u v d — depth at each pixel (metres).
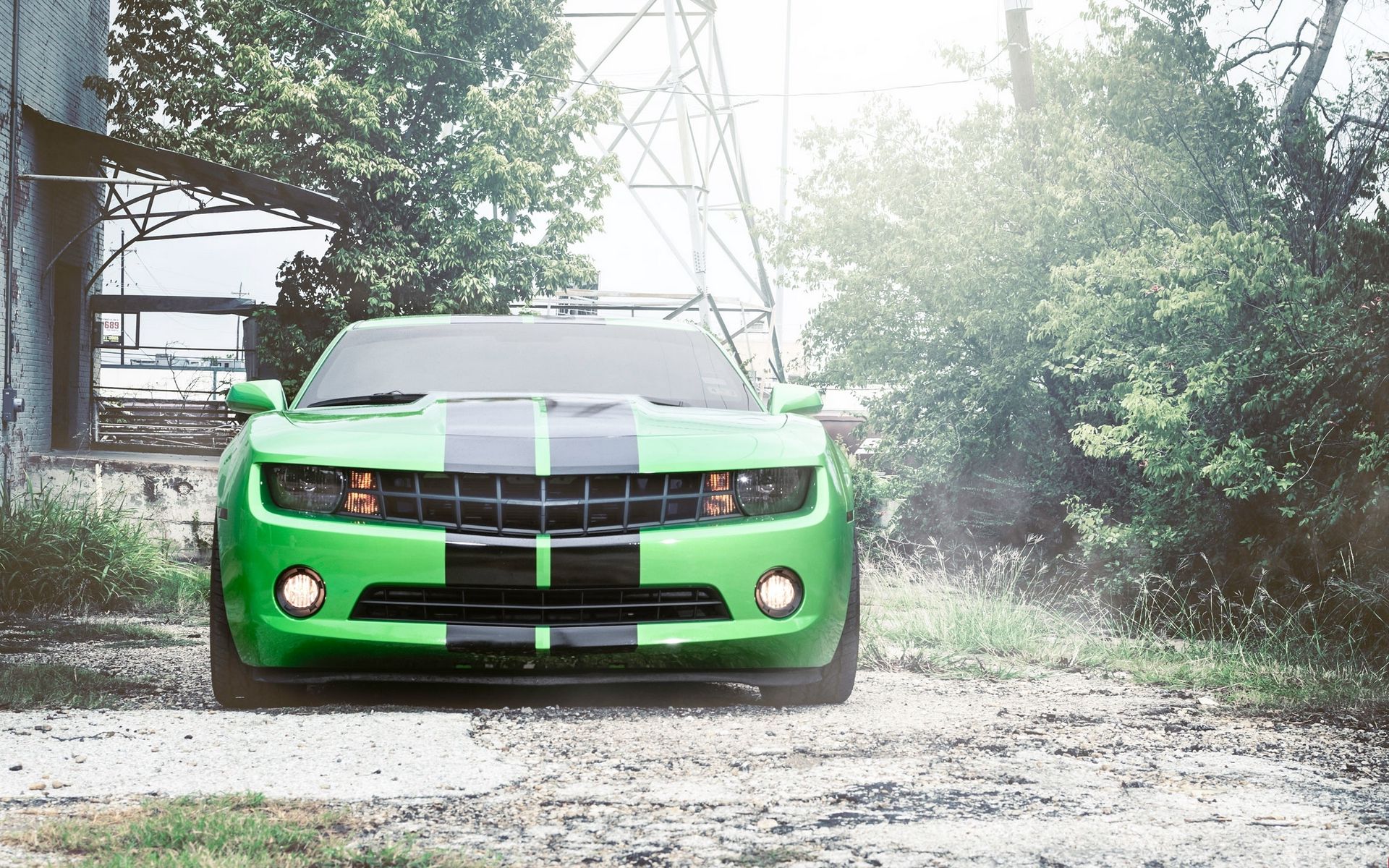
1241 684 5.84
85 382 20.55
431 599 4.07
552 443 4.17
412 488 4.09
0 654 6.28
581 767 3.44
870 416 15.30
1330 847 2.81
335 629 4.02
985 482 14.18
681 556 4.11
